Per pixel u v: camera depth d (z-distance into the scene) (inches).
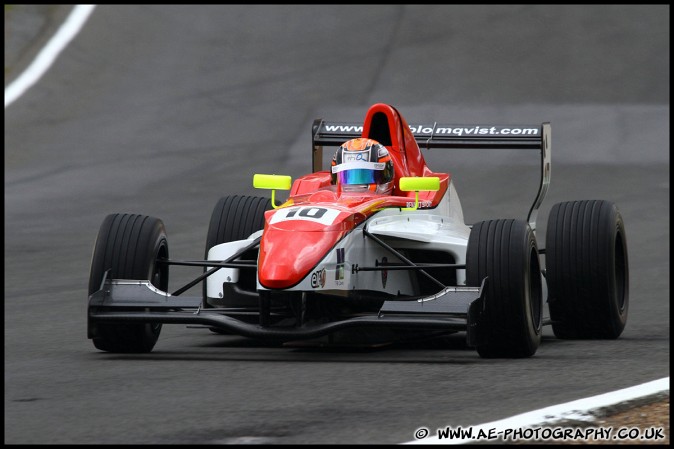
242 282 1179.3
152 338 1118.4
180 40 4045.3
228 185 2674.7
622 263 1254.3
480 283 1040.8
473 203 2434.8
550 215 1240.2
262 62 3887.8
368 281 1109.7
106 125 3287.4
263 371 992.9
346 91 3619.6
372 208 1122.0
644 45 3993.6
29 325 1300.4
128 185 2694.4
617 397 861.2
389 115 1237.1
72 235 2137.1
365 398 867.4
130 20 4165.8
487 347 1065.5
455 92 3627.0
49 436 757.9
